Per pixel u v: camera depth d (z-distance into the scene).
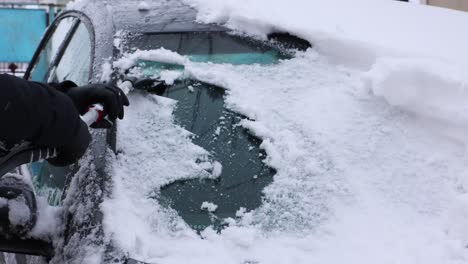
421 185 1.71
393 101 1.95
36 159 1.32
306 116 1.85
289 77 2.00
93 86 1.52
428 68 2.01
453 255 1.50
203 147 1.71
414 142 1.85
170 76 1.92
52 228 1.47
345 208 1.59
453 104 1.96
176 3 2.38
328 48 2.14
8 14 9.66
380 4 2.87
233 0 2.32
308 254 1.45
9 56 9.75
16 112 1.20
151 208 1.51
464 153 1.84
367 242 1.50
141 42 2.04
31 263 1.77
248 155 1.71
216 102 1.86
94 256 1.33
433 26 2.68
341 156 1.74
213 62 2.01
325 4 2.66
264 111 1.84
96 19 2.30
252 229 1.50
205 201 1.57
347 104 1.93
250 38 2.14
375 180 1.69
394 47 2.19
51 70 2.72
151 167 1.61
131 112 1.77
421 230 1.56
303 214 1.56
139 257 1.36
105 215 1.42
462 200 1.63
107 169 1.55
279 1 2.55
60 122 1.29
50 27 3.28
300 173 1.67
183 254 1.41
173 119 1.78
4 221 1.41
